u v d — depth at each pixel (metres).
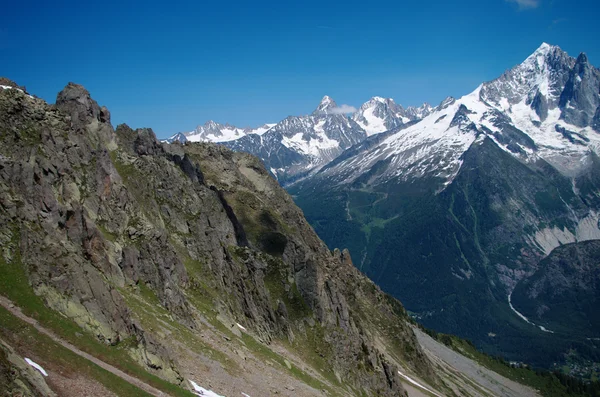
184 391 73.44
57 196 95.00
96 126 133.00
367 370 155.00
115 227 104.88
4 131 94.75
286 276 154.75
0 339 55.84
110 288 77.75
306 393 106.44
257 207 191.12
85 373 61.41
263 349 117.12
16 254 71.69
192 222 138.12
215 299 118.56
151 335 79.25
